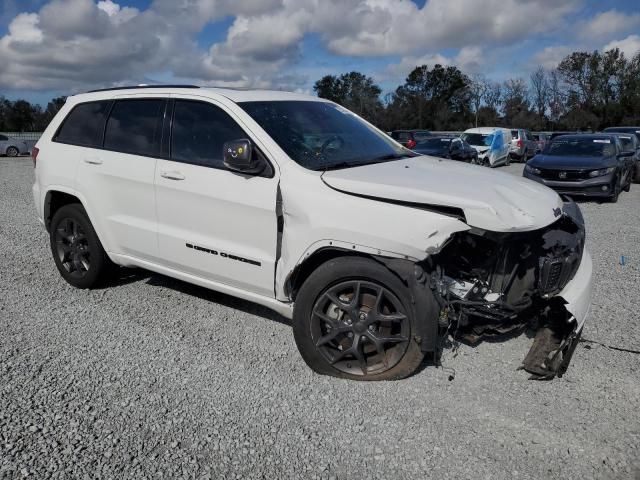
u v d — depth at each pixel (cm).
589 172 1163
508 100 6069
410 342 335
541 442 295
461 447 291
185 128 425
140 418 315
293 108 436
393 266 321
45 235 751
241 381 357
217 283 419
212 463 278
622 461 279
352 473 272
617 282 561
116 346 405
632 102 5741
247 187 378
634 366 374
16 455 280
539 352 363
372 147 439
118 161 457
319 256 359
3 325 440
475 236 343
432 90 7675
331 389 347
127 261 477
